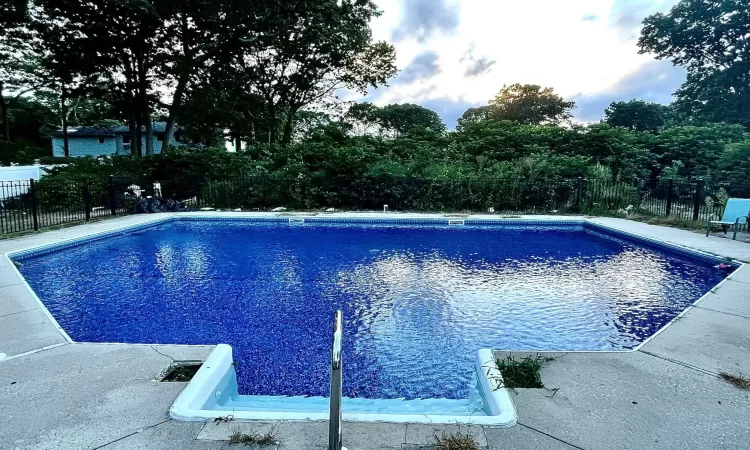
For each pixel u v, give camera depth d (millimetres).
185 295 6098
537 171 14234
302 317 5223
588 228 11719
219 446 2154
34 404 2574
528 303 5711
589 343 4426
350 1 23016
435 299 5898
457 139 19547
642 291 6242
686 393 2703
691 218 11031
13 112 40438
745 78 29250
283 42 24125
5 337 3740
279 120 29922
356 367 3908
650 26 31859
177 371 3068
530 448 2131
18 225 10727
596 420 2387
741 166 12648
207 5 20062
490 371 2973
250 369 3871
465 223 12227
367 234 11250
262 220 12750
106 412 2482
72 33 20375
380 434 2258
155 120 40062
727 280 5602
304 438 2221
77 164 16812
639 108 29672
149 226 11828
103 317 5230
